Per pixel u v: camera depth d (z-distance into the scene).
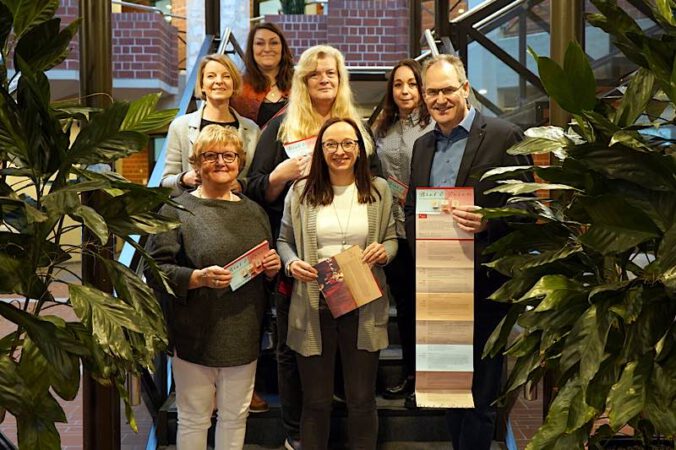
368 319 2.65
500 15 4.78
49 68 1.97
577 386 1.67
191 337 2.55
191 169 3.13
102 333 1.75
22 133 1.82
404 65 3.34
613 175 1.65
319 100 2.92
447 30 5.19
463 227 2.44
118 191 2.27
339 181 2.70
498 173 1.87
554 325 1.69
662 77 1.66
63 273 7.99
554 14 2.37
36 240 1.80
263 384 3.54
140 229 1.94
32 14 1.89
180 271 2.48
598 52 4.38
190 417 2.60
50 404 1.75
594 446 1.78
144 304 1.92
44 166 1.89
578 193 1.82
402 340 3.26
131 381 2.53
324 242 2.66
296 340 2.67
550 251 1.83
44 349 1.72
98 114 1.86
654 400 1.48
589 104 1.77
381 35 8.88
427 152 2.74
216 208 2.61
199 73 3.25
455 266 2.46
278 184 2.85
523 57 4.65
